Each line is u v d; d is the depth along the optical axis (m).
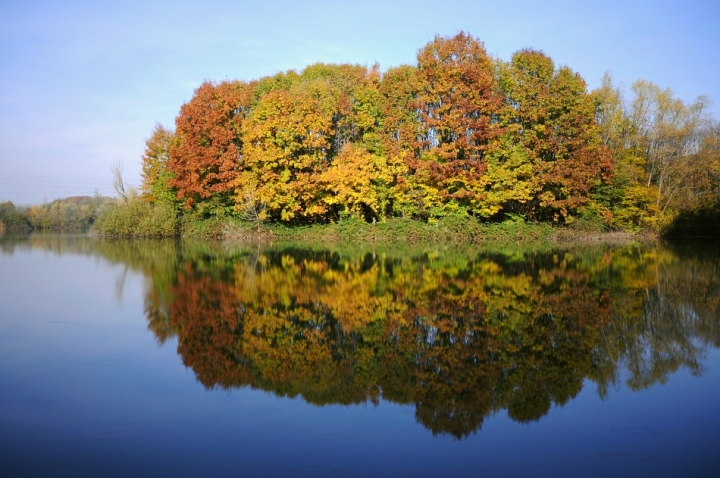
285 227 39.91
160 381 8.23
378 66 41.50
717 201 40.09
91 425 6.70
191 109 39.00
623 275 18.97
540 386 8.01
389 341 10.41
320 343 10.29
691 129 40.56
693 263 22.62
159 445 6.17
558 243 35.09
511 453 5.98
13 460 5.83
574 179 36.09
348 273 19.66
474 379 8.30
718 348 9.84
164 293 15.55
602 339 10.52
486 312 12.89
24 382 8.17
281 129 37.28
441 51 36.50
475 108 35.84
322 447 6.12
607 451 6.00
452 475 5.51
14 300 14.48
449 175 35.81
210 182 40.44
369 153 37.97
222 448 6.10
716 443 6.17
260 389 7.92
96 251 29.92
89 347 10.02
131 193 56.91
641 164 41.28
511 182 35.84
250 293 15.54
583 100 37.31
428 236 36.31
